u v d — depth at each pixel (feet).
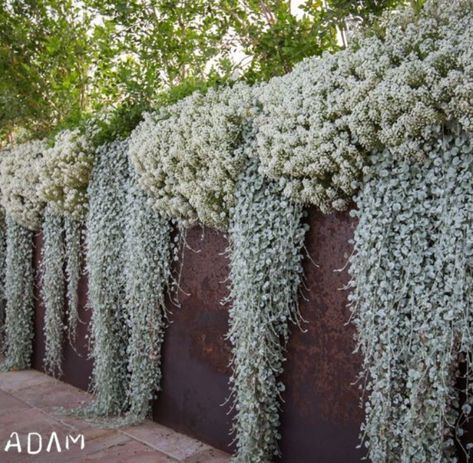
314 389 9.29
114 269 13.38
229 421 11.08
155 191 11.44
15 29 17.79
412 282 7.21
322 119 7.93
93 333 14.60
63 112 18.49
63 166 14.17
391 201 7.45
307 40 11.02
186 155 10.21
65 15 18.44
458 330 6.76
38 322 18.38
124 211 13.03
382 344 7.64
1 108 18.11
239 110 9.63
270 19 13.47
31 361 18.65
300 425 9.52
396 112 6.97
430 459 7.09
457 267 6.66
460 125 6.74
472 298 6.64
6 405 14.69
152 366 12.69
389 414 7.55
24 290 18.37
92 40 18.13
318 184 8.25
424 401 7.11
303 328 9.42
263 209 9.29
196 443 11.69
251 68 12.05
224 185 9.81
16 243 18.31
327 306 9.02
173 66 16.35
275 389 9.77
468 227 6.61
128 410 13.66
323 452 9.14
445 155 6.84
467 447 7.03
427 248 7.15
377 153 7.68
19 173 16.99
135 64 15.76
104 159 13.55
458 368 7.22
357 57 7.63
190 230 11.86
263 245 9.23
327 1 10.84
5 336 19.93
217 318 11.31
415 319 7.23
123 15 15.40
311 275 9.25
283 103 8.50
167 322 12.62
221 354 11.23
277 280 9.27
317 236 9.13
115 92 16.87
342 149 7.68
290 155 8.36
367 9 9.84
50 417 13.66
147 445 11.70
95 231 13.65
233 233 9.84
